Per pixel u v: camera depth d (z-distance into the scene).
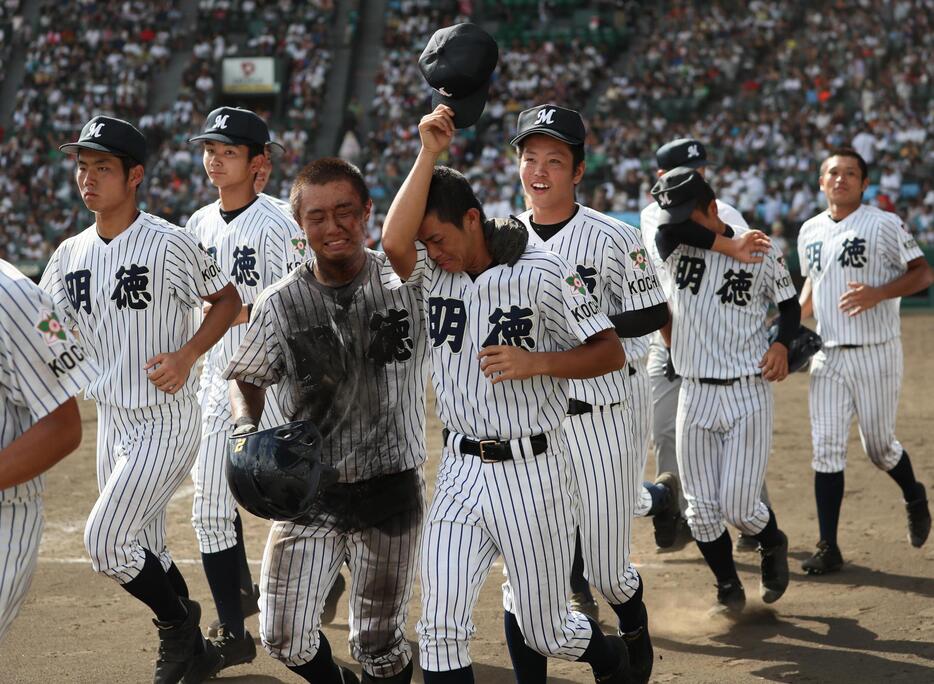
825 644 4.86
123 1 33.28
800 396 12.80
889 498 7.84
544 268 3.47
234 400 3.74
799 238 6.49
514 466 3.49
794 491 8.17
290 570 3.63
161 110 30.56
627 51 31.89
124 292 4.38
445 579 3.47
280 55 31.52
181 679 4.34
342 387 3.61
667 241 5.24
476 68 3.30
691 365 5.27
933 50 28.23
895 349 6.19
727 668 4.61
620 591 4.30
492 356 3.32
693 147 6.58
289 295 3.60
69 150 4.29
